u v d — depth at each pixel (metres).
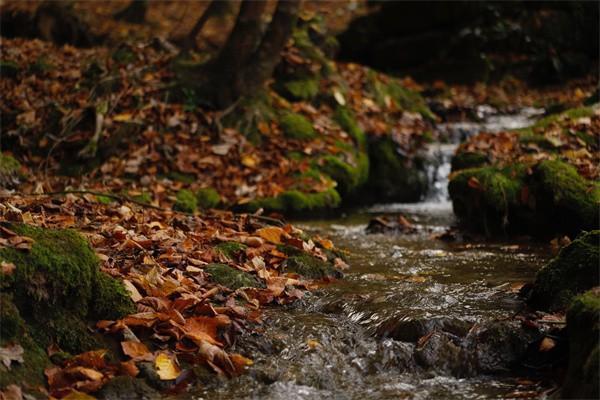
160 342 2.31
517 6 7.11
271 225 3.42
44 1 6.77
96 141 4.35
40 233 2.34
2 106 4.64
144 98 4.69
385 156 4.94
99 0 6.87
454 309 2.51
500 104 6.34
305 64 5.21
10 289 2.22
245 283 2.66
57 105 4.59
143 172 4.25
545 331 2.35
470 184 3.71
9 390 2.07
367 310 2.53
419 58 7.02
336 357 2.33
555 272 2.52
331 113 5.03
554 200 3.50
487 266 3.07
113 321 2.33
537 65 6.99
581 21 7.15
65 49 5.59
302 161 4.52
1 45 5.62
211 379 2.23
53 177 4.19
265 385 2.22
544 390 2.18
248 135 4.64
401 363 2.30
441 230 3.81
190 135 4.56
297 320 2.49
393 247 3.44
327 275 2.89
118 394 2.15
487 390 2.20
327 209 4.30
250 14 4.81
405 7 7.02
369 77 5.64
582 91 6.58
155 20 6.72
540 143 4.12
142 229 2.92
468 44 6.93
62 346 2.25
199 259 2.76
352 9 7.54
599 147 4.08
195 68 4.89
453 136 5.41
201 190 4.14
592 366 2.05
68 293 2.30
